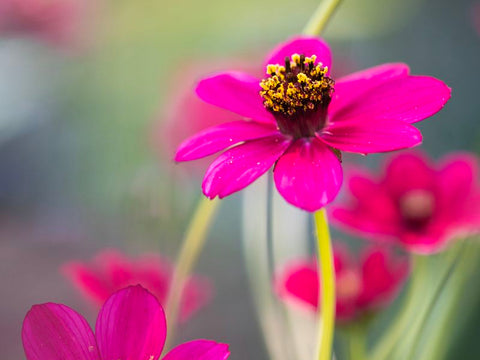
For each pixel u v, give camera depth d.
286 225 0.34
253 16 0.74
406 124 0.28
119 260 0.35
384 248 0.35
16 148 1.01
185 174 0.50
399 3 0.81
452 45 0.92
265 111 0.31
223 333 0.72
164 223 0.48
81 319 0.26
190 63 0.54
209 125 0.49
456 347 0.45
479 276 0.33
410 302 0.33
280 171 0.28
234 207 0.84
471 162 0.38
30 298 0.81
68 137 0.96
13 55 1.00
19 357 0.75
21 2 0.96
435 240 0.34
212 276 0.78
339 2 0.32
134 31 0.82
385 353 0.33
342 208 0.37
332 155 0.28
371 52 0.86
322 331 0.28
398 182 0.38
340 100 0.30
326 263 0.28
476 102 0.88
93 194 0.90
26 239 0.92
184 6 0.76
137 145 0.80
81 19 0.92
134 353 0.26
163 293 0.35
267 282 0.33
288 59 0.31
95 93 0.90
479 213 0.36
